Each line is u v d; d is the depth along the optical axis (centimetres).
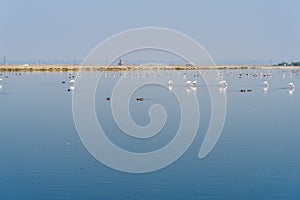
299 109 6506
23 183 2944
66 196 2733
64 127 4906
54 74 14275
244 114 5966
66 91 8800
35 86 9956
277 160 3478
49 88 9462
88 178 3069
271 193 2783
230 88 9894
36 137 4378
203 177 3091
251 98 8012
